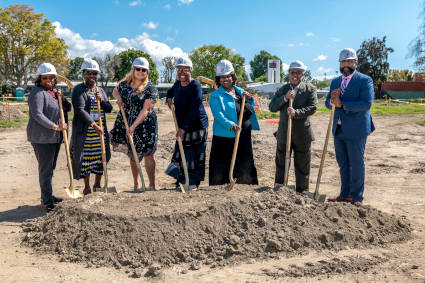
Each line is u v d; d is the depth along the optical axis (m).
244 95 4.77
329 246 3.45
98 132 4.81
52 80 4.78
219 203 3.86
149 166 5.23
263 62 118.06
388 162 8.04
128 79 4.94
